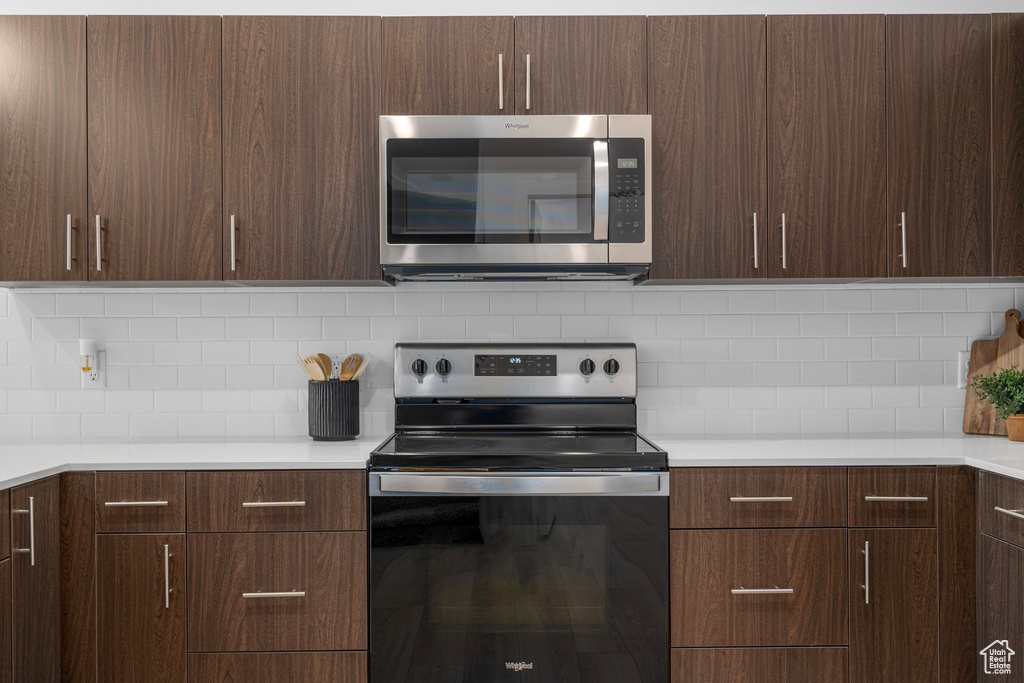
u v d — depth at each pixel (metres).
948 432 2.49
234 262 2.18
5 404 2.47
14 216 2.18
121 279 2.18
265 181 2.19
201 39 2.18
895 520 1.98
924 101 2.21
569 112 2.21
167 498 1.95
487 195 2.16
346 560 1.96
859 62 2.21
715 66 2.21
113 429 2.48
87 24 2.18
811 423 2.52
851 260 2.21
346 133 2.19
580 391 2.38
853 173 2.21
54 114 2.18
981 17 2.22
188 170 2.18
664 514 1.96
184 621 1.95
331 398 2.32
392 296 2.50
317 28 2.20
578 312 2.51
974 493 1.98
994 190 2.21
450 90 2.20
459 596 1.94
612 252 2.16
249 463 1.96
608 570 1.95
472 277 2.29
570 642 1.94
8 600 1.69
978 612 1.96
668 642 1.96
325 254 2.20
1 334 2.47
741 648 1.97
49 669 1.87
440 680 1.94
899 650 1.97
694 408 2.52
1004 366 2.43
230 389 2.49
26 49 2.17
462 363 2.38
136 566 1.95
